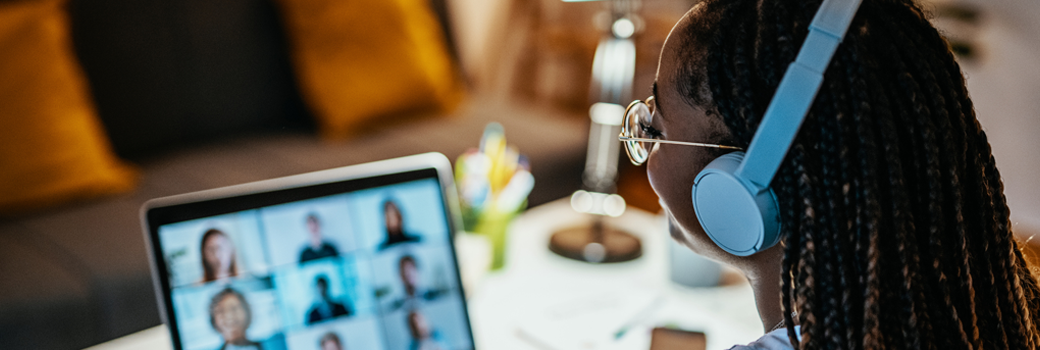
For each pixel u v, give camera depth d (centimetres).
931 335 47
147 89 183
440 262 85
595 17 273
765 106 47
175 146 191
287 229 78
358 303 80
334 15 197
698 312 104
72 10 168
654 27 221
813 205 45
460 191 119
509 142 206
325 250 79
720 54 49
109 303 132
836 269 46
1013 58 230
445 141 203
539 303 107
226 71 195
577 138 213
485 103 244
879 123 45
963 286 48
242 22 196
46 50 158
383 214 83
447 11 243
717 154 52
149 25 181
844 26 44
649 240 133
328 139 200
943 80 48
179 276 73
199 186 170
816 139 46
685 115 52
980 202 50
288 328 76
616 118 140
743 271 59
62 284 129
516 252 128
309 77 197
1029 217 242
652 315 103
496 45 284
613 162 186
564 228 134
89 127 165
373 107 206
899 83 46
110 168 167
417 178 86
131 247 141
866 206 44
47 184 154
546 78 295
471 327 85
